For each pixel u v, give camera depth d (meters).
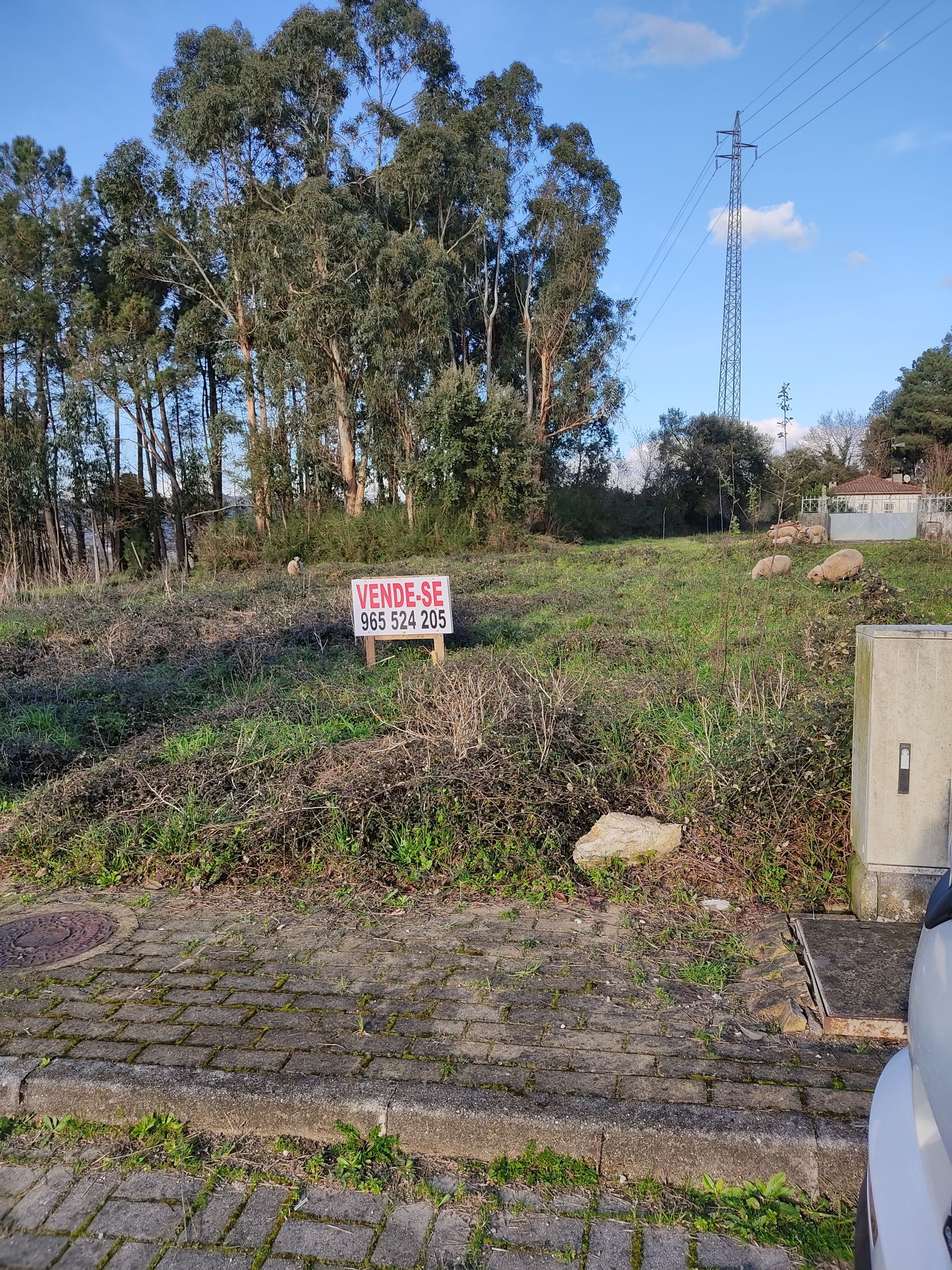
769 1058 2.96
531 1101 2.75
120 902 4.54
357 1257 2.37
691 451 43.88
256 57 31.47
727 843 4.54
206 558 31.52
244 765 5.66
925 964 1.64
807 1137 2.55
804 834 4.42
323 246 29.69
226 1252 2.40
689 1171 2.60
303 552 31.23
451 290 33.59
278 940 4.01
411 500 32.22
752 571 15.95
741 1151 2.57
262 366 32.50
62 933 4.15
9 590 16.70
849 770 4.57
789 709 5.49
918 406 53.97
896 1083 1.75
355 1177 2.64
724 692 6.41
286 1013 3.34
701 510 45.31
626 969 3.63
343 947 3.91
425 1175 2.66
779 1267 2.30
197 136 31.27
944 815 3.73
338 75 32.78
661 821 4.88
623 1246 2.38
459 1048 3.07
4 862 5.10
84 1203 2.61
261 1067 2.98
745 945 3.79
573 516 39.41
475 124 35.88
